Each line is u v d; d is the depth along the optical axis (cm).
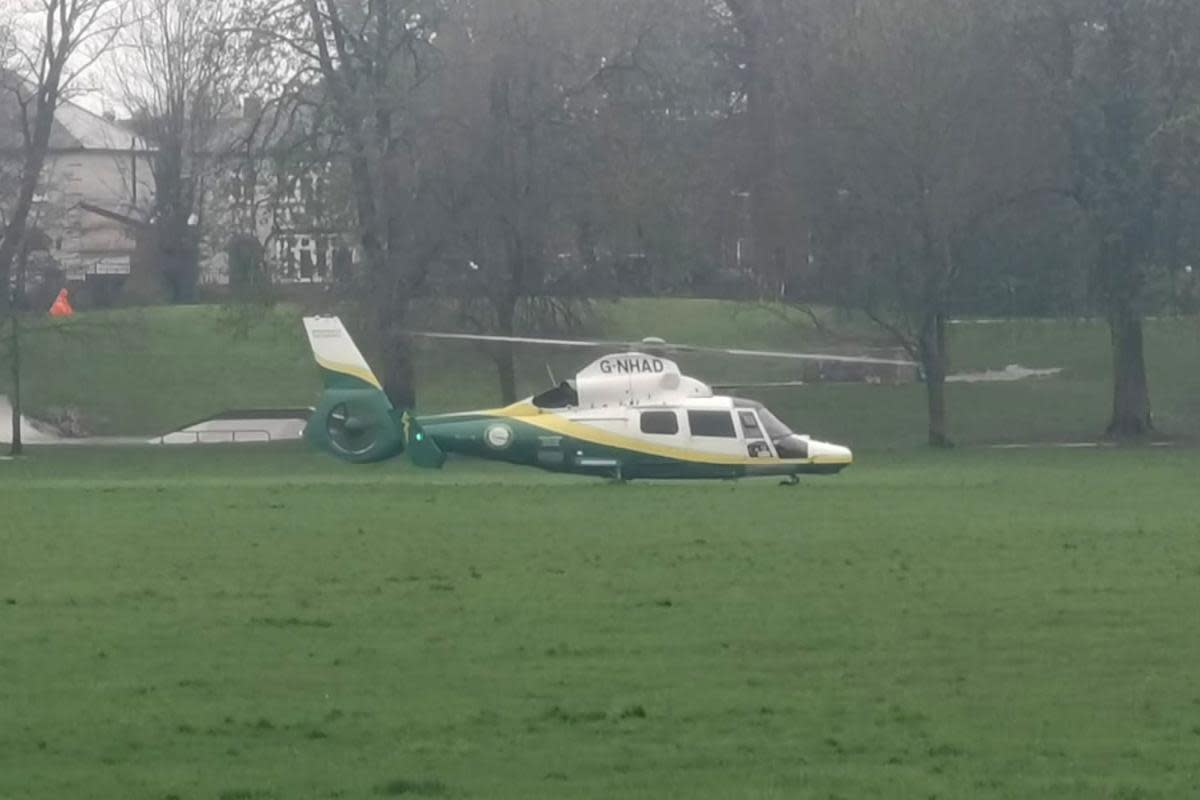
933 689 6094
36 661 6731
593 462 15275
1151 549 10088
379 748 5284
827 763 5069
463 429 15538
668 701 5916
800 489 14938
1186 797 4678
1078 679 6262
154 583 8969
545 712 5747
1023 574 8994
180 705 5909
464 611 7894
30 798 4700
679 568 9344
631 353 15600
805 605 7981
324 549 10425
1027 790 4744
